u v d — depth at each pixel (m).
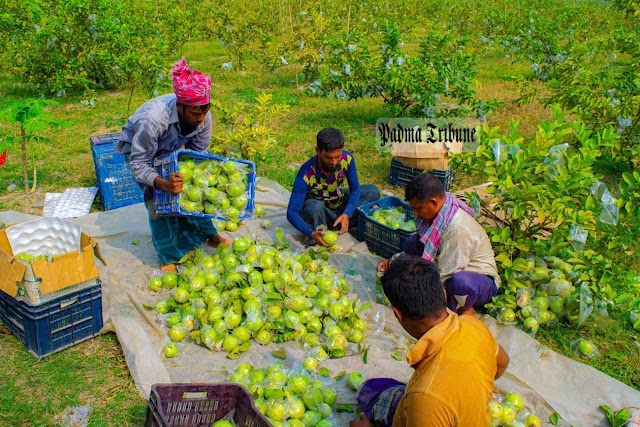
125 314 4.77
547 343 4.69
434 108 9.52
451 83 9.27
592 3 26.12
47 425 3.65
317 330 4.51
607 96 8.30
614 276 4.83
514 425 3.56
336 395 3.85
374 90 10.10
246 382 3.82
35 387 3.95
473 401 2.44
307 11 18.55
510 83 14.40
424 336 2.59
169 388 3.20
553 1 25.14
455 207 4.51
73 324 4.31
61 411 3.76
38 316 4.07
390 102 10.04
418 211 4.52
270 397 3.60
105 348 4.38
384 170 8.50
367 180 8.15
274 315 4.48
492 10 21.45
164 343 4.42
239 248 5.09
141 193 6.98
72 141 9.34
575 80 8.74
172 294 5.07
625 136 8.09
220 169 5.21
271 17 20.02
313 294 4.71
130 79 11.93
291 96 12.80
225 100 12.20
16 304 4.19
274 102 12.18
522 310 4.82
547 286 4.93
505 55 18.31
